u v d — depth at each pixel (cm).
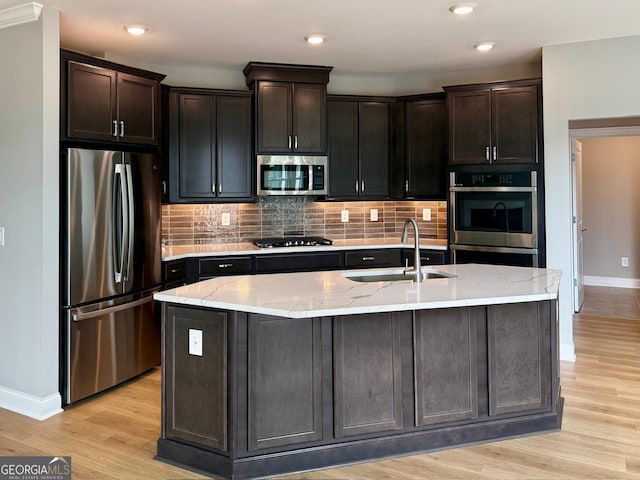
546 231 441
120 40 410
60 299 338
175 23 369
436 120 513
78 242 341
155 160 407
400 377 271
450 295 261
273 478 251
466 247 483
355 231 570
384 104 528
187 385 262
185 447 263
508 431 289
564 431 296
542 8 346
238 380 248
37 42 322
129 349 384
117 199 367
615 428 300
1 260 340
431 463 263
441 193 514
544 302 293
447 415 278
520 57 469
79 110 349
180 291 273
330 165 518
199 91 475
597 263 750
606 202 742
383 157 530
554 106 432
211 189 483
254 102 490
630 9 349
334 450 262
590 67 420
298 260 485
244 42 417
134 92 393
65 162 336
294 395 256
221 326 250
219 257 461
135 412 333
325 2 332
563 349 429
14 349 336
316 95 500
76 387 343
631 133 534
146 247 397
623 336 495
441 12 352
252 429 251
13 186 333
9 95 333
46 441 291
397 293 266
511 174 458
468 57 468
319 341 259
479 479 247
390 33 396
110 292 365
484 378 284
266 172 491
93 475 254
